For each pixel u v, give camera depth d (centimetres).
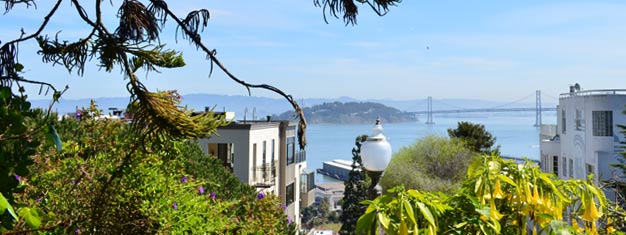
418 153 3491
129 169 389
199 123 199
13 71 186
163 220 400
